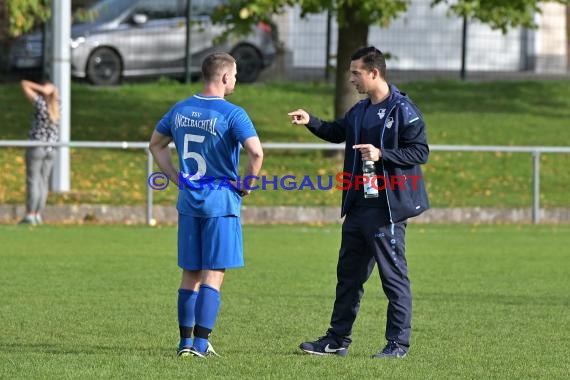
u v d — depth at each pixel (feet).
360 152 95.71
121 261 164.55
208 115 92.68
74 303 126.62
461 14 254.06
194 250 93.97
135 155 260.42
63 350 99.19
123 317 117.70
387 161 93.50
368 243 96.12
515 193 244.42
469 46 369.91
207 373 88.12
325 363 93.45
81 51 321.32
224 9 263.29
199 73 332.80
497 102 321.11
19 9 261.24
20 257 167.43
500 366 93.66
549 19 382.63
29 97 208.95
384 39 366.02
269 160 256.73
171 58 331.16
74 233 199.72
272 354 97.91
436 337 108.27
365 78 95.55
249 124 92.73
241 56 337.31
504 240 199.72
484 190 245.24
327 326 113.91
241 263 94.22
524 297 135.33
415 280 149.89
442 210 230.07
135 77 329.11
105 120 288.30
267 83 338.13
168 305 125.90
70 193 226.38
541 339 107.45
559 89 338.34
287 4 255.09
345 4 249.14
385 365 92.79
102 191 231.91
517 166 261.65
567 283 147.95
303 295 135.33
